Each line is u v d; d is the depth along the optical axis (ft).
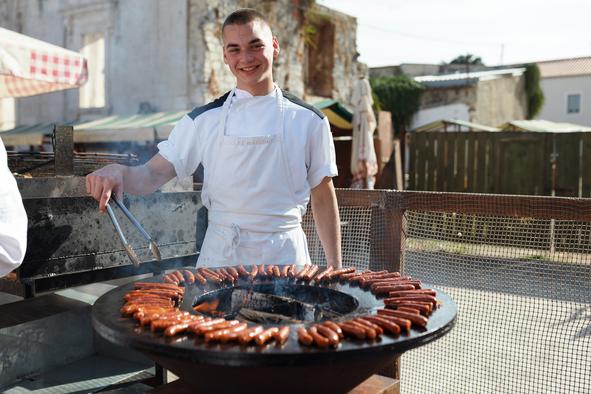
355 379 5.22
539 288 12.16
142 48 36.40
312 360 4.46
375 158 32.24
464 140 33.65
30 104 41.91
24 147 40.93
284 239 8.32
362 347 4.61
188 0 34.65
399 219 10.70
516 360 12.10
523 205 9.24
